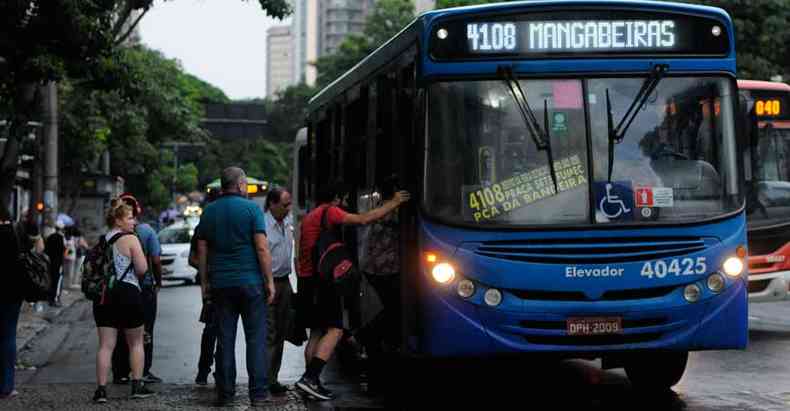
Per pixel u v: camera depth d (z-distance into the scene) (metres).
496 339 8.80
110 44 16.61
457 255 8.82
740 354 13.23
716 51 9.22
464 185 8.90
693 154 9.08
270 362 10.74
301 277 10.37
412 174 9.09
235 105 108.81
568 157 8.95
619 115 9.02
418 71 9.02
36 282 10.51
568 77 9.04
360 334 10.45
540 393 10.53
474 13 9.01
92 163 50.47
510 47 9.02
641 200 8.95
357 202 11.24
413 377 10.53
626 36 9.12
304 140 20.81
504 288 8.79
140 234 11.32
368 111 10.78
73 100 38.84
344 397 10.46
